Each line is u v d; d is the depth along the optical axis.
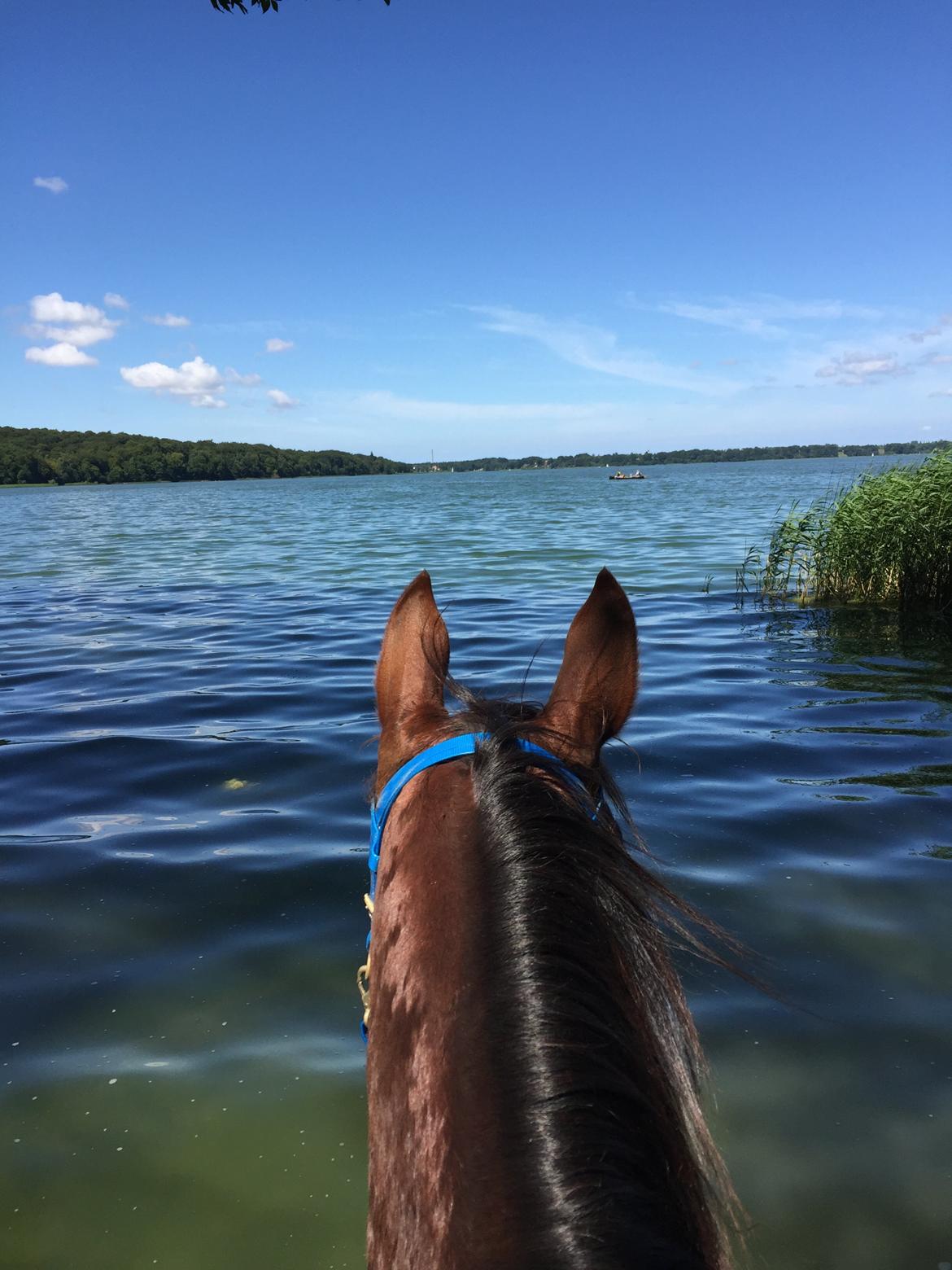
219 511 42.75
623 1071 0.87
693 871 3.76
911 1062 2.56
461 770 1.28
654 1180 0.81
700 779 4.92
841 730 5.81
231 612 11.56
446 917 1.05
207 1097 2.49
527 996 0.91
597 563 15.88
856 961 3.07
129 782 5.06
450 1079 0.90
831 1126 2.32
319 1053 2.67
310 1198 2.14
